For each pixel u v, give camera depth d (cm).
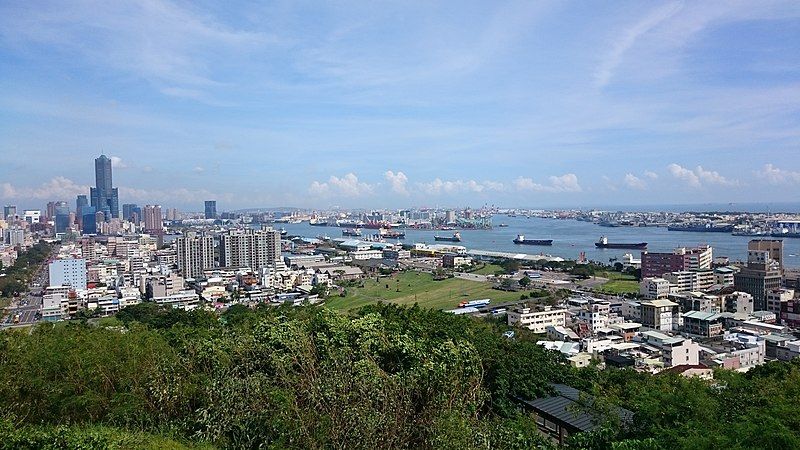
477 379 2211
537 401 2850
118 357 2119
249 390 1889
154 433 1845
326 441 1670
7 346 2072
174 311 6372
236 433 1806
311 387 1862
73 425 1819
